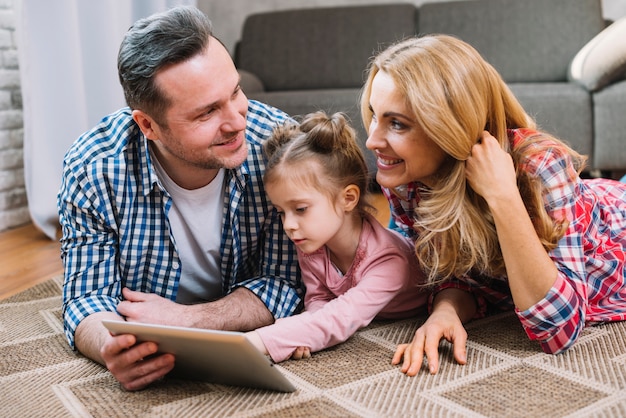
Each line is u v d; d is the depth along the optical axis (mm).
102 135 1269
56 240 2303
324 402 963
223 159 1158
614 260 1242
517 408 915
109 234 1244
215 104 1106
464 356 1085
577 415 888
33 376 1110
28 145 2320
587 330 1202
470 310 1278
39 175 2297
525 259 1065
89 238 1233
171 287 1320
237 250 1335
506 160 1089
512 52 3096
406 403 946
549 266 1072
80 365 1150
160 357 1013
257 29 3396
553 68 3064
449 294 1271
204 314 1188
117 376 1023
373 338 1221
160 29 1094
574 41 3059
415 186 1299
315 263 1288
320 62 3291
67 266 1235
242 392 1018
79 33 2336
